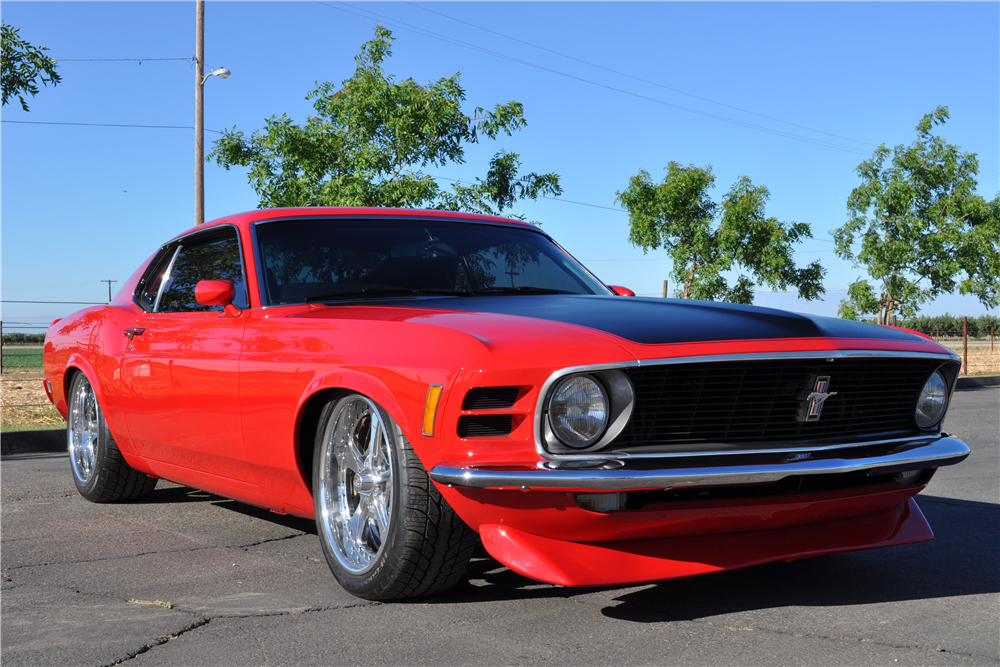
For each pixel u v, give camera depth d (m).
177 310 4.26
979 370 23.47
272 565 3.47
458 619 2.75
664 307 3.06
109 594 3.07
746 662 2.36
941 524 4.14
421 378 2.67
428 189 13.53
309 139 14.04
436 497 2.75
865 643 2.50
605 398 2.57
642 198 22.45
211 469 3.85
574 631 2.62
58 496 5.19
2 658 2.44
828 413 2.85
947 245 23.22
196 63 15.80
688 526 2.68
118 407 4.45
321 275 3.61
